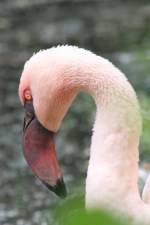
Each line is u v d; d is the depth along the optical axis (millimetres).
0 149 13047
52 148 6195
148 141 9672
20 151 12938
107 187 5355
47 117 6051
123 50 18469
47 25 21125
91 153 5582
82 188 7105
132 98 5574
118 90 5570
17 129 13914
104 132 5547
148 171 9148
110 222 3328
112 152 5492
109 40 19547
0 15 22188
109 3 23500
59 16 22125
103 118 5582
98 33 20281
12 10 22609
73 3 23375
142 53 16500
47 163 6172
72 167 12164
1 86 16125
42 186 11383
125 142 5504
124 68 16641
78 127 13914
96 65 5648
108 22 21422
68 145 13148
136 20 21484
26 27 20922
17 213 10406
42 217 10188
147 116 7141
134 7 22922
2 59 17859
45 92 5887
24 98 6094
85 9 22875
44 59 5840
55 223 3928
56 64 5766
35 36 19969
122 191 5355
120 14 22281
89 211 3359
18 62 17594
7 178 11797
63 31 20500
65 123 14125
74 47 5828
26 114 6168
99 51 18656
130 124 5527
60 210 3643
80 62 5684
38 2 23344
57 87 5801
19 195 11102
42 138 6176
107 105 5578
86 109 14531
